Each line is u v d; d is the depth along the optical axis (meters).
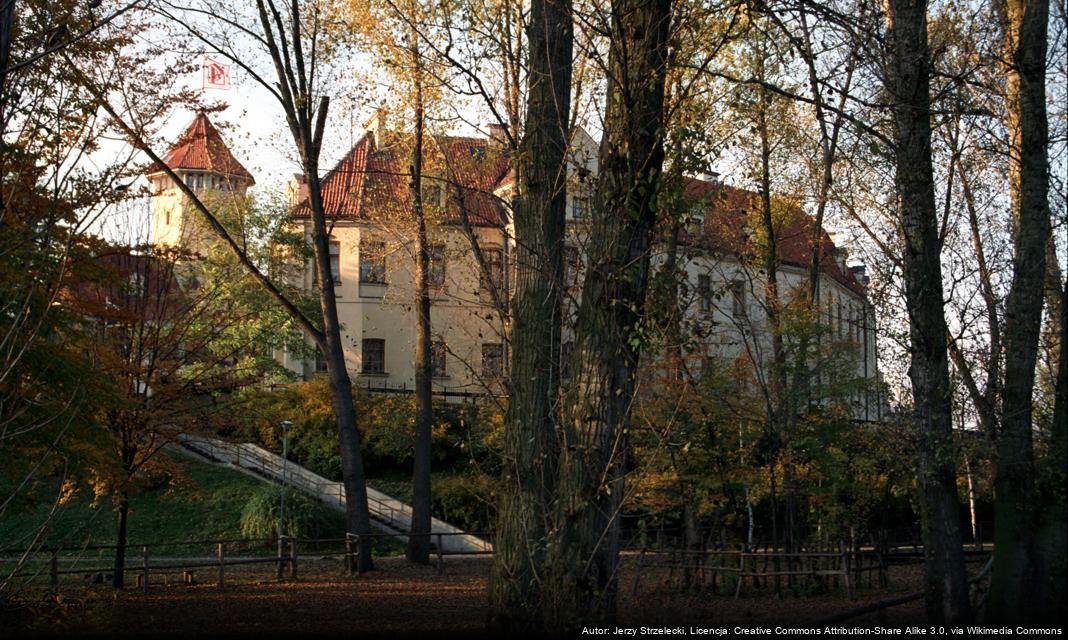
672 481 17.27
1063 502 11.22
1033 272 11.89
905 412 16.73
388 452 34.44
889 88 12.18
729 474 18.52
